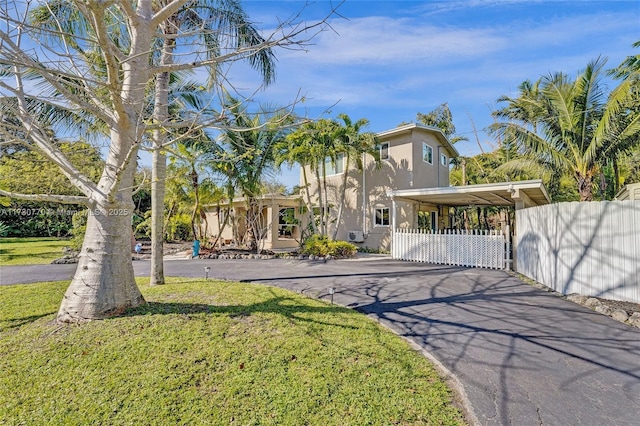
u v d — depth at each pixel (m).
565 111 12.27
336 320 5.07
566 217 7.17
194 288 6.61
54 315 4.71
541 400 3.09
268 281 8.59
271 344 4.02
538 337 4.66
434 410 2.90
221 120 4.42
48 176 14.29
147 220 17.73
